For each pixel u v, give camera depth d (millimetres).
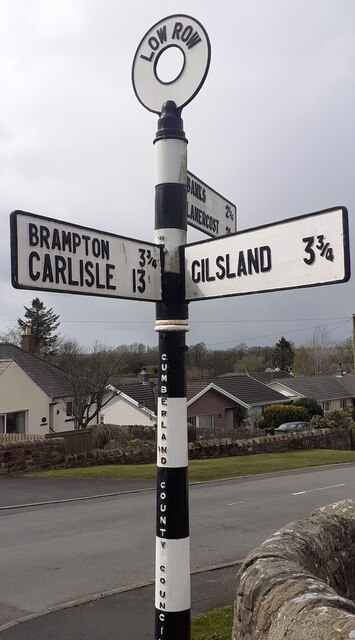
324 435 29203
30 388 27531
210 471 18156
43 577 7188
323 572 3572
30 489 14188
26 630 5473
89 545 8781
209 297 3107
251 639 2682
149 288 3174
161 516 3100
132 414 35812
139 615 5801
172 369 3170
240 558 8078
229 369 78375
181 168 3301
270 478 17094
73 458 18094
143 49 3482
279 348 79750
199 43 3256
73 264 2840
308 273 2723
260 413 39938
